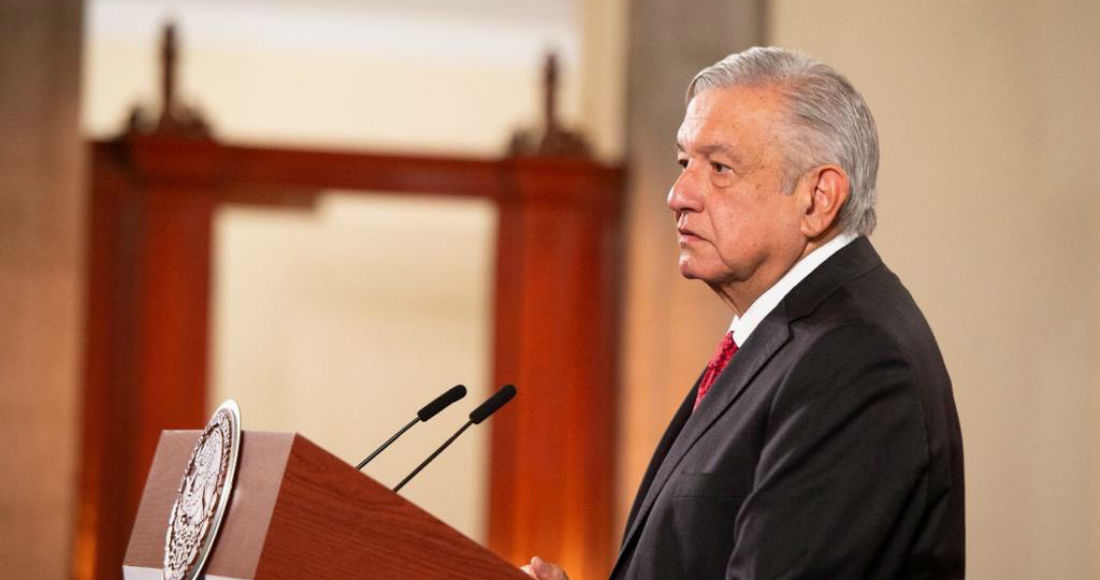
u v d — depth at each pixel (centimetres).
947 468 863
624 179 3000
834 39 2598
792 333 897
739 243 931
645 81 2808
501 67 4978
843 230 942
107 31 4828
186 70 4875
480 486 4706
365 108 4947
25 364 2477
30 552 2462
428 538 787
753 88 943
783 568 799
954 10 2556
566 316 3012
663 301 2745
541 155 3094
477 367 4906
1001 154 2512
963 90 2536
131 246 2920
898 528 837
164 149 2930
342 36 4881
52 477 2494
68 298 2541
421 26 4838
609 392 2994
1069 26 2486
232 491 791
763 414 870
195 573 778
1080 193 2448
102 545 2816
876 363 845
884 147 2538
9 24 2498
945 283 2498
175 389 2892
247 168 2988
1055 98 2486
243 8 4759
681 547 874
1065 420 2412
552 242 3028
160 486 915
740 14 2723
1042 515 2411
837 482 816
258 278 4850
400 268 4909
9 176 2486
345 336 4869
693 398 993
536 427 2977
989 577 2425
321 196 3083
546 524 2941
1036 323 2455
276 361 4831
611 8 3412
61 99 2553
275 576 750
